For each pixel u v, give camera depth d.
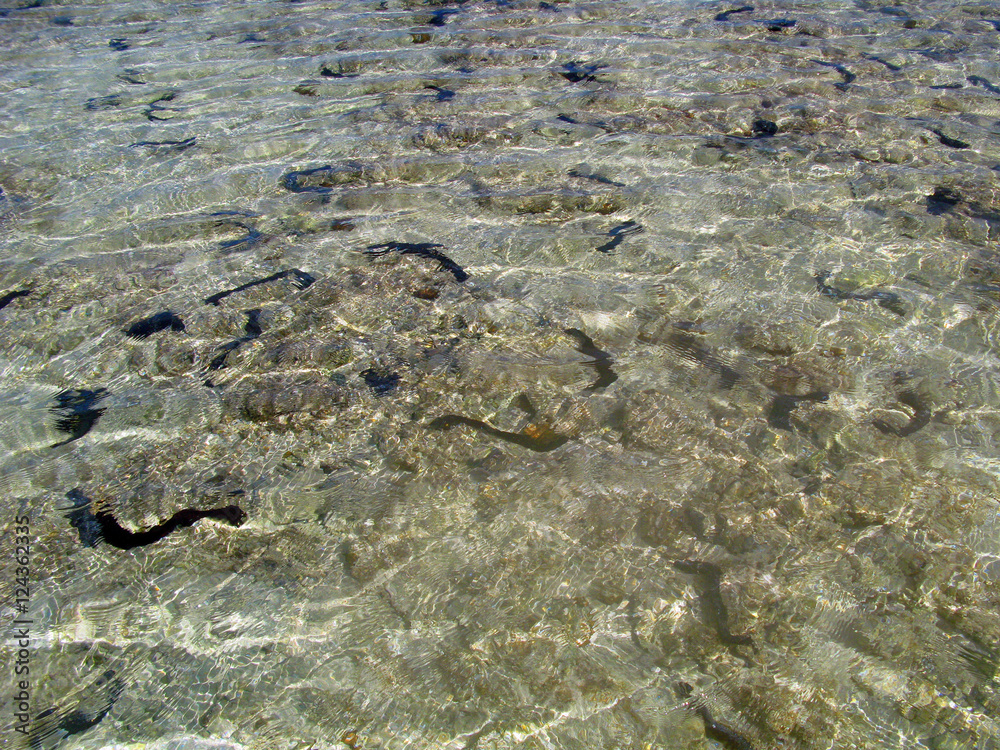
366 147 6.10
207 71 7.80
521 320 4.14
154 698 2.46
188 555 2.94
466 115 6.58
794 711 2.39
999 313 4.08
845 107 6.47
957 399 3.55
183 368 3.86
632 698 2.45
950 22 8.38
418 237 4.93
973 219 4.89
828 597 2.72
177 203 5.43
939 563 2.82
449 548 2.95
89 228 5.14
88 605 2.76
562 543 2.95
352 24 9.05
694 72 7.30
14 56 8.43
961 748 2.28
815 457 3.27
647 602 2.73
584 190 5.38
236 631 2.67
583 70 7.45
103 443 3.44
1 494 3.20
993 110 6.37
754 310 4.18
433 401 3.62
